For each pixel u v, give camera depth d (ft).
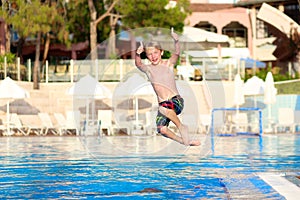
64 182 24.38
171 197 20.25
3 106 75.77
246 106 80.12
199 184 23.52
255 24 116.67
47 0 88.22
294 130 73.56
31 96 79.97
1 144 50.57
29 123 73.56
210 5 121.39
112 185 23.34
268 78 72.38
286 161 33.63
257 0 112.68
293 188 20.29
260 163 32.37
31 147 46.42
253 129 75.92
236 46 120.57
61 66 84.99
